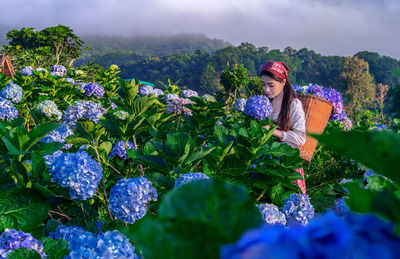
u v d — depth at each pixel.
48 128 1.88
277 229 0.29
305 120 3.43
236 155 2.52
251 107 3.38
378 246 0.26
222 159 2.40
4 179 1.75
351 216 0.29
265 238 0.28
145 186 1.76
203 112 3.57
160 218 0.38
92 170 1.78
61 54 34.62
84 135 2.52
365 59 117.19
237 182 2.41
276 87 3.40
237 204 0.39
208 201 0.39
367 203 0.35
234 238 0.38
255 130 2.65
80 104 2.77
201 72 116.19
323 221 0.29
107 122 2.54
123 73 150.25
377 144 0.29
